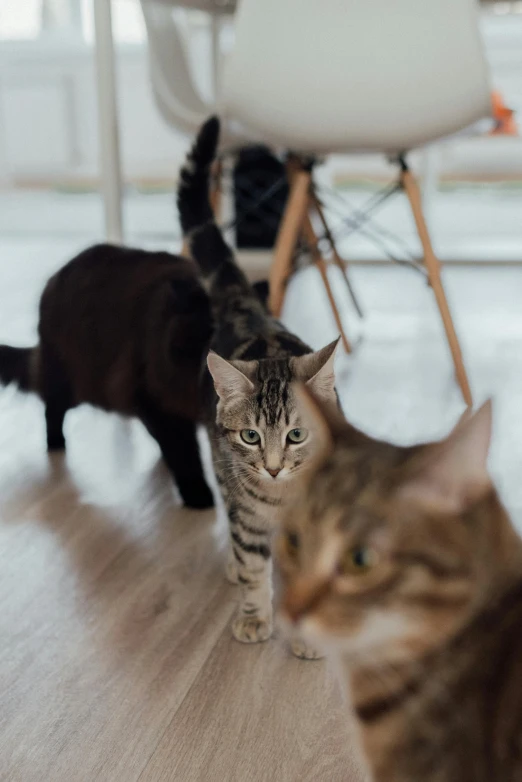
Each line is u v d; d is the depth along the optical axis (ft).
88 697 3.76
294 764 3.37
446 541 2.22
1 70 14.21
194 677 3.91
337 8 6.36
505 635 2.30
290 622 2.34
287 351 4.66
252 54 6.62
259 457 4.13
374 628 2.28
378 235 14.39
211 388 4.82
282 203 11.41
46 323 6.23
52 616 4.35
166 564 4.87
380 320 9.93
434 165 13.30
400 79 6.49
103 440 6.65
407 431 6.44
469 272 12.83
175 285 5.29
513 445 6.22
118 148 8.09
